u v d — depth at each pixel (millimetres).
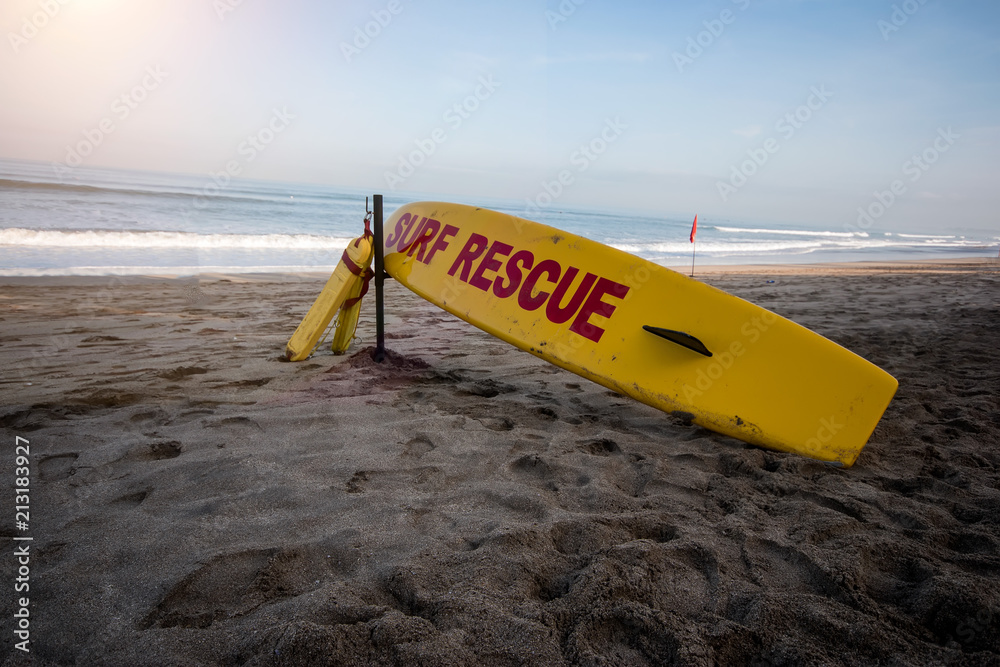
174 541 1713
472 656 1247
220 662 1237
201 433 2570
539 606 1426
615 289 3012
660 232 35375
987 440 2859
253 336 4605
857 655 1324
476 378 3732
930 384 3816
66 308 5406
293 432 2623
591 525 1841
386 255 3824
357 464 2305
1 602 1418
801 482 2293
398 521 1871
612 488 2176
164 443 2439
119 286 6938
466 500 2039
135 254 10086
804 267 15758
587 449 2602
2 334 4297
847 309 7117
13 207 14367
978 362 4465
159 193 21234
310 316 3838
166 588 1496
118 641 1298
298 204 25734
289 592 1499
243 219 18969
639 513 1980
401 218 4000
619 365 2875
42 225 11961
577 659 1261
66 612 1393
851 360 2555
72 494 1998
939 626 1449
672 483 2256
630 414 3172
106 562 1602
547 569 1619
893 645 1348
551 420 2977
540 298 3150
